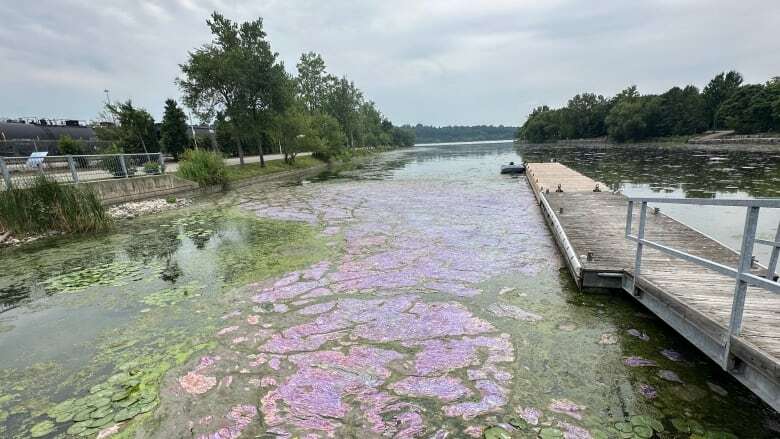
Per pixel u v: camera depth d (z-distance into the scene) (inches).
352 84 1780.3
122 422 96.9
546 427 90.0
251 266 223.8
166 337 142.2
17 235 308.3
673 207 352.2
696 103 1808.6
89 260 247.6
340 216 372.2
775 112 1362.0
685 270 152.6
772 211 336.8
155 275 214.7
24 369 125.3
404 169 985.5
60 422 98.0
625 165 812.0
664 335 131.5
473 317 149.8
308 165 1074.1
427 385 108.0
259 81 753.0
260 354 127.2
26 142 792.3
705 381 105.6
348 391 106.5
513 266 209.2
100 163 460.1
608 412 94.6
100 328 152.5
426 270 206.5
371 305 163.9
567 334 134.0
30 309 173.8
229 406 101.4
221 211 420.5
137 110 854.5
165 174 527.5
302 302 169.3
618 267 163.5
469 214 360.5
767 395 81.2
